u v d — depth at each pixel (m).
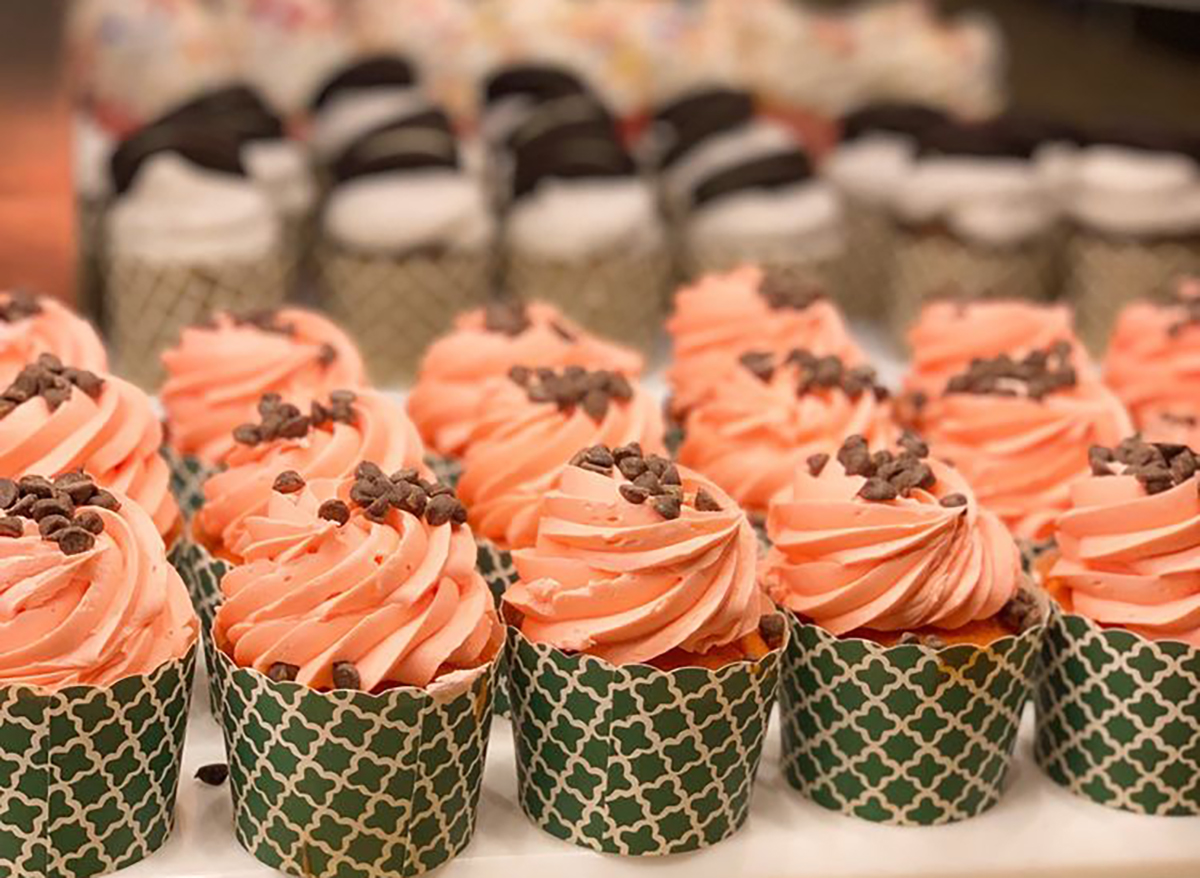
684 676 0.60
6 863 0.59
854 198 1.05
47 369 0.67
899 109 1.05
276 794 0.60
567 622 0.61
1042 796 0.66
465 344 0.76
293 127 1.01
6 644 0.57
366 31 1.02
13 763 0.58
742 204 0.98
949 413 0.75
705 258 0.98
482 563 0.69
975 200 0.99
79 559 0.58
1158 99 1.05
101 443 0.66
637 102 1.04
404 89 0.99
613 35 1.04
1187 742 0.64
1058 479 0.73
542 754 0.62
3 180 0.87
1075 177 1.02
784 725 0.65
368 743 0.59
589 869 0.61
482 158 1.00
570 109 0.98
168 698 0.59
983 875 0.63
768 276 0.85
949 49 1.11
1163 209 0.99
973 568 0.63
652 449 0.71
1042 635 0.64
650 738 0.60
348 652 0.59
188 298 0.91
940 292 1.00
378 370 0.95
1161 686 0.64
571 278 0.95
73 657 0.57
